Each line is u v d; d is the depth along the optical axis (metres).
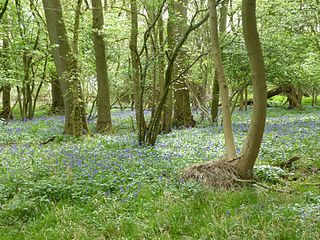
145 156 10.82
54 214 6.66
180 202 7.04
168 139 14.80
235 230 5.84
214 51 8.77
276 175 8.84
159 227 6.14
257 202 6.99
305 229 5.67
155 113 13.07
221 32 18.83
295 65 20.72
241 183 8.21
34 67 27.16
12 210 6.89
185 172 8.59
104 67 19.30
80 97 16.78
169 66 12.12
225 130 8.84
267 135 14.59
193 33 20.03
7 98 28.09
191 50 18.80
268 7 17.38
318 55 20.34
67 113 16.83
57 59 16.16
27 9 21.83
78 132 16.27
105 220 6.50
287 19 17.19
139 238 5.94
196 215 6.60
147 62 12.84
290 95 32.94
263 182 8.59
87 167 9.20
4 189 7.92
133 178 8.34
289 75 19.95
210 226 6.07
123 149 12.43
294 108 33.78
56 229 6.20
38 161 10.53
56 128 19.33
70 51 16.11
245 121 22.52
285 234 5.67
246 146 8.38
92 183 7.98
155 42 15.42
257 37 7.77
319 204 6.61
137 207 7.01
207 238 5.78
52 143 15.00
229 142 8.80
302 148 11.68
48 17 15.89
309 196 7.22
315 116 24.16
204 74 23.28
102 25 18.55
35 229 6.34
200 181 8.17
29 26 19.67
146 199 7.27
